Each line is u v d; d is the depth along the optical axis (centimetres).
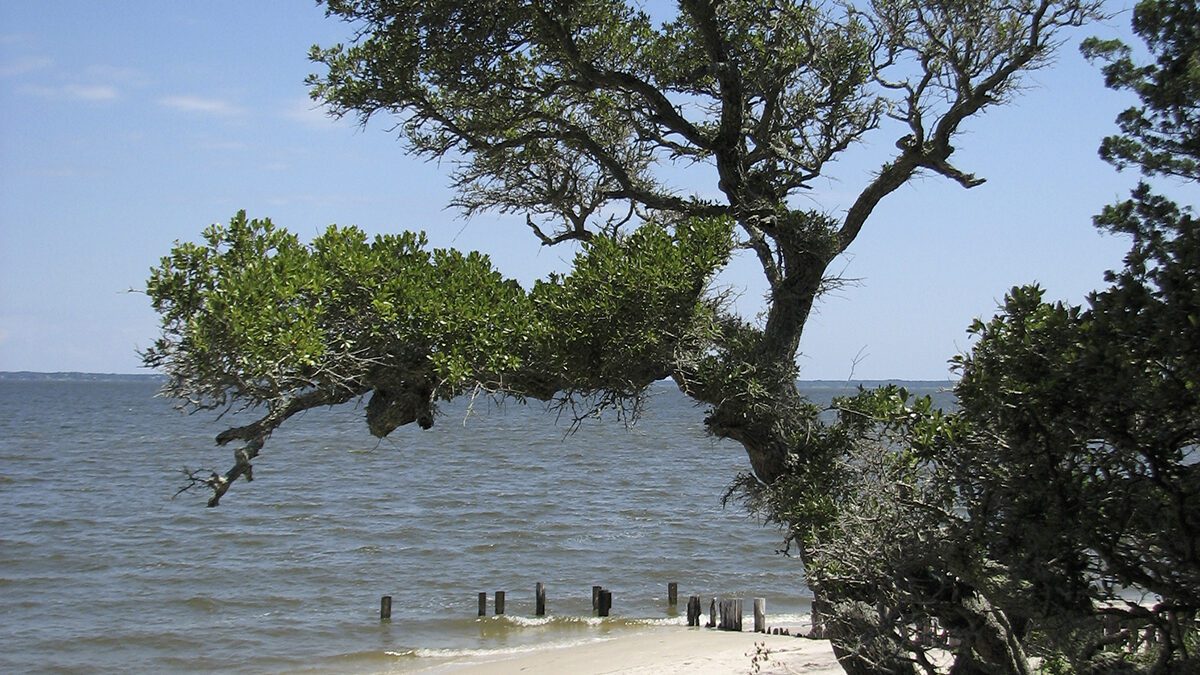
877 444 1155
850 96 1378
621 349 1098
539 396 1132
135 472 6362
